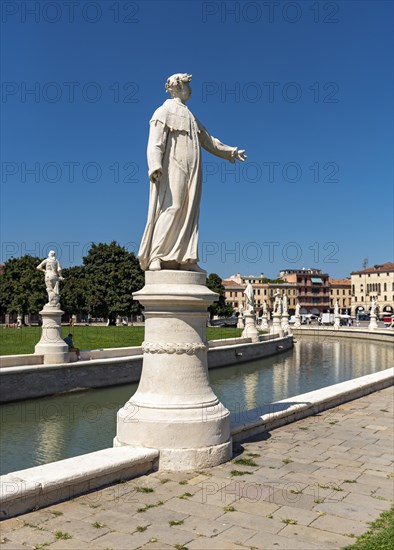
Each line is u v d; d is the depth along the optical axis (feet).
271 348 124.06
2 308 208.64
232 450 22.77
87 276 203.92
